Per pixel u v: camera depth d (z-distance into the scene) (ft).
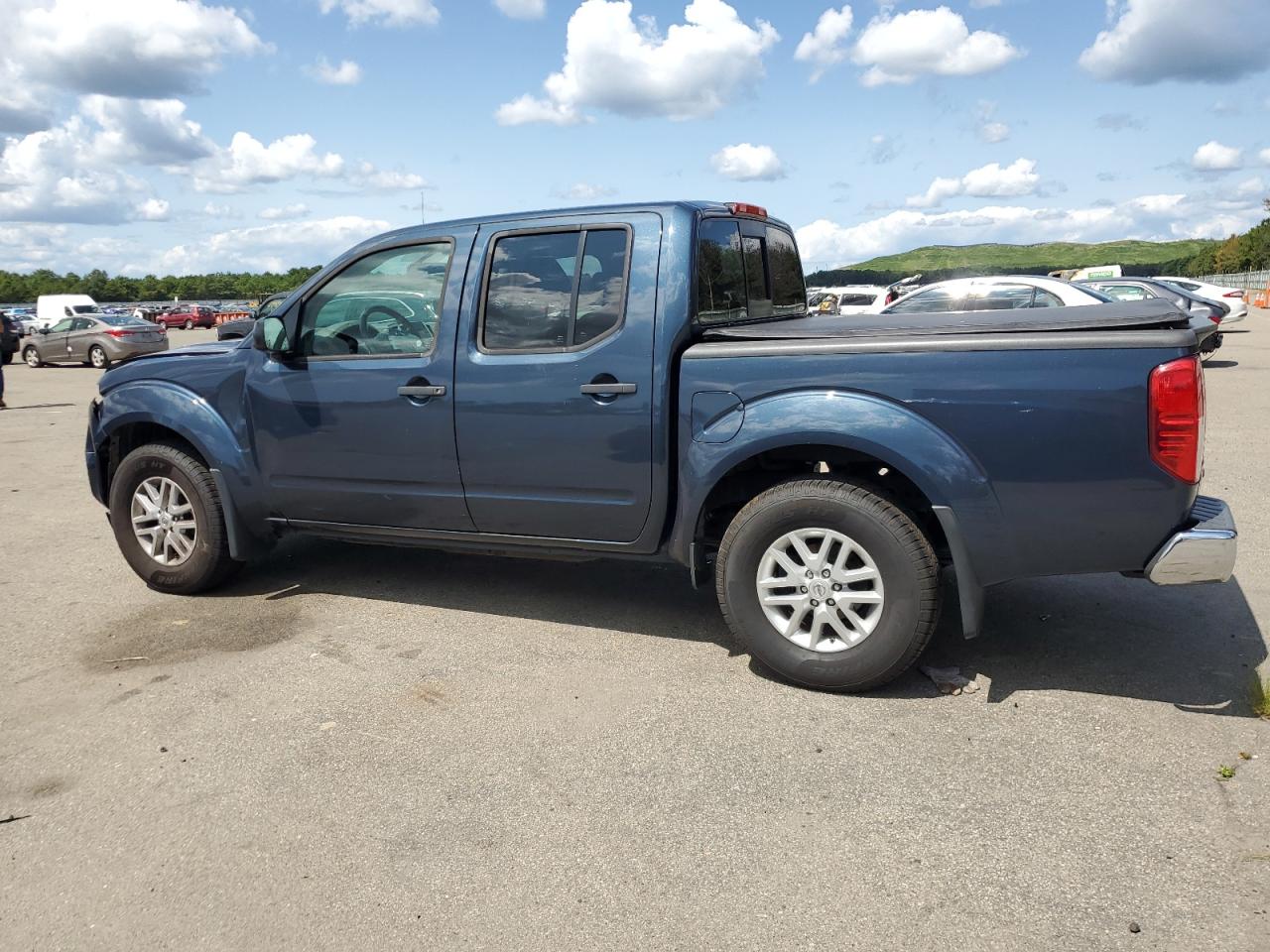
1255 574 16.60
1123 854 8.69
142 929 8.12
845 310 66.90
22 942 8.00
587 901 8.30
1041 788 9.87
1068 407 10.93
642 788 10.14
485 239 14.24
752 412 12.30
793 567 12.35
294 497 16.08
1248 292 220.64
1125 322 11.00
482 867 8.85
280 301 16.71
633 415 13.16
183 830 9.59
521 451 13.97
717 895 8.32
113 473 18.16
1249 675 12.44
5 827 9.75
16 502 26.07
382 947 7.80
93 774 10.76
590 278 13.50
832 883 8.45
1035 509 11.27
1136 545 11.07
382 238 15.10
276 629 15.38
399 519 15.37
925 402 11.51
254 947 7.85
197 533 16.71
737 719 11.73
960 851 8.84
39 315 130.72
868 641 12.00
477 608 16.15
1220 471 25.53
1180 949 7.45
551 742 11.26
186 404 16.55
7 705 12.68
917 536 11.71
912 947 7.60
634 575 17.78
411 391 14.49
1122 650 13.42
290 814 9.84
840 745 10.98
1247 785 9.75
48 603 16.98
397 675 13.35
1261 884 8.19
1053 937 7.64
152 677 13.51
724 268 14.43
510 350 13.96
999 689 12.29
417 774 10.59
